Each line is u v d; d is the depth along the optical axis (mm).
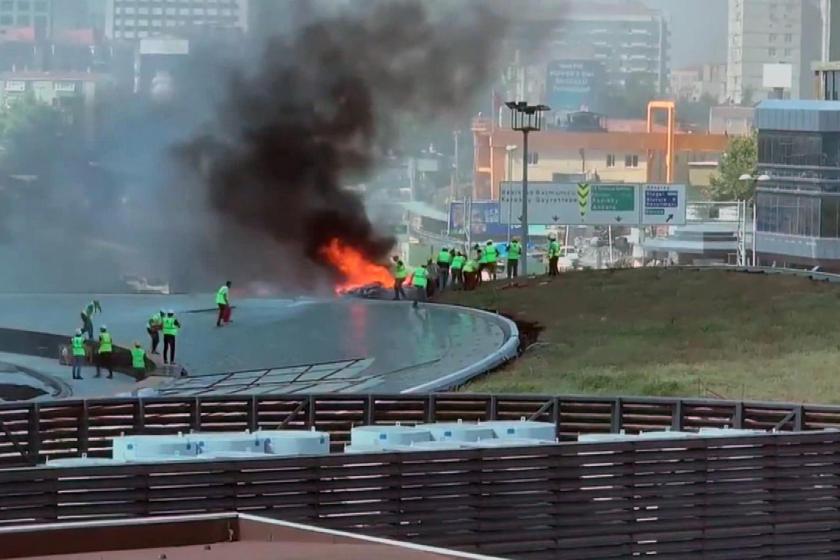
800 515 56812
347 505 50281
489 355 112375
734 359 109562
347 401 74688
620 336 123000
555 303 144375
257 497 49469
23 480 47094
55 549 32719
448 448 51781
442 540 51438
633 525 54188
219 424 73250
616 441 53969
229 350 126625
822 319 126812
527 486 52562
